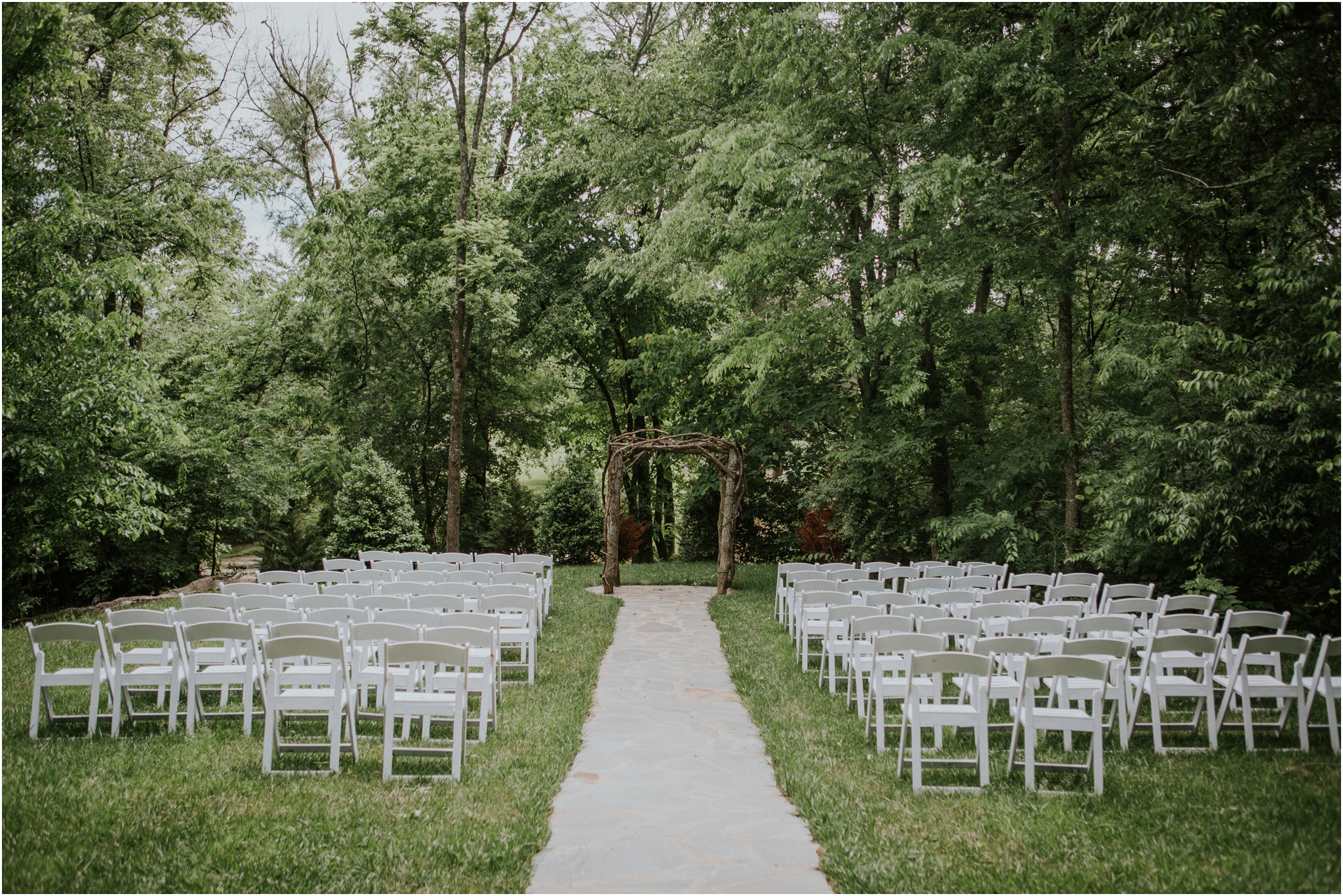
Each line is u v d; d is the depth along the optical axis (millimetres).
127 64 15273
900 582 14203
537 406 25297
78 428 8906
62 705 6812
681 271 16391
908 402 12750
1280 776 5215
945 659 5203
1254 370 8773
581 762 5863
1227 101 8375
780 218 13578
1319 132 8953
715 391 18016
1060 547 12578
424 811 4715
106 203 13633
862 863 4184
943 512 14633
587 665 8867
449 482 18594
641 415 20734
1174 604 7664
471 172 18906
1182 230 11562
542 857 4301
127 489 10523
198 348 17047
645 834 4605
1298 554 10016
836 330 13656
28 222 9078
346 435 20781
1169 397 10281
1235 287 10648
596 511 20391
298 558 21422
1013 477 12383
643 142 17484
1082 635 6840
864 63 12508
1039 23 11258
